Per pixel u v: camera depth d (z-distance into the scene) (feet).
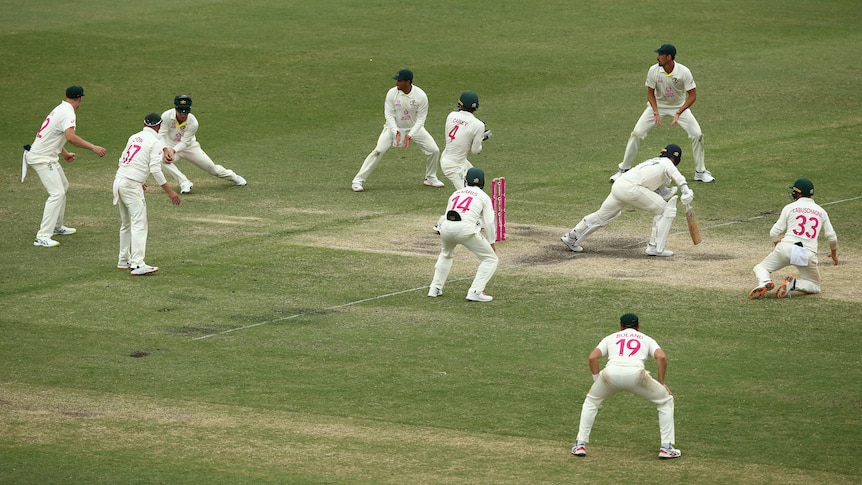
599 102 347.56
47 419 138.21
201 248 216.33
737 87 363.15
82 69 384.06
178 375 153.07
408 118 258.57
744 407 140.56
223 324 173.68
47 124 214.69
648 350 127.65
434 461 126.00
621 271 200.23
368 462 125.70
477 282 183.83
